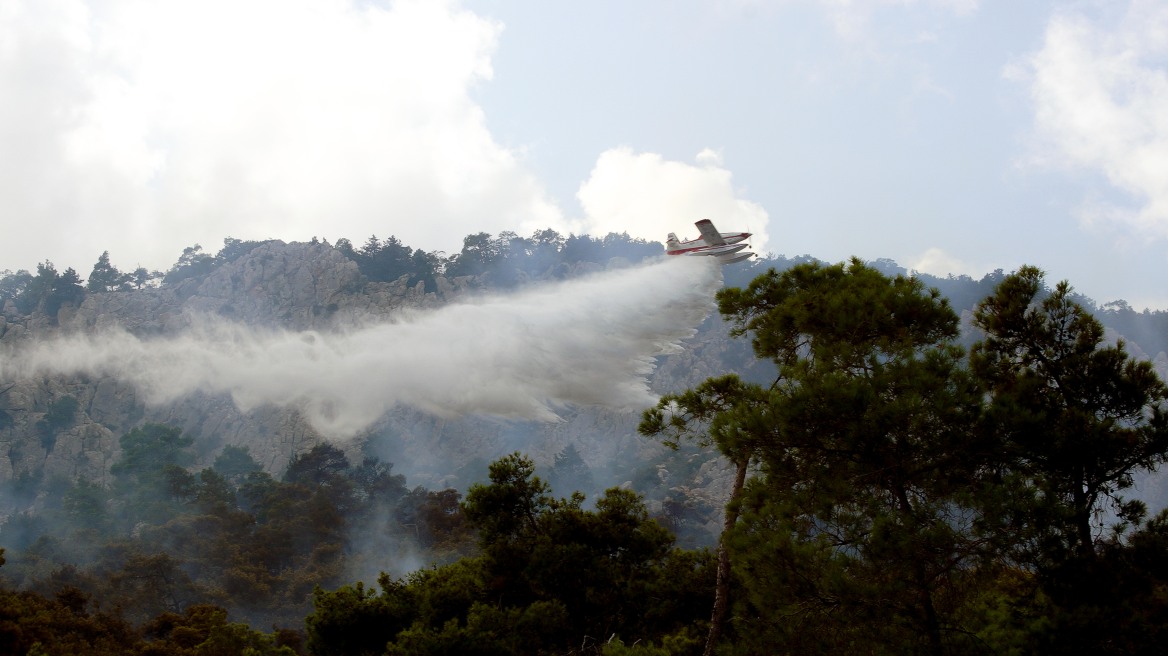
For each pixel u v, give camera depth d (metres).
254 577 76.69
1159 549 16.39
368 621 27.64
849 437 16.41
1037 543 15.38
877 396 16.77
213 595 71.81
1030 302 20.42
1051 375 19.53
